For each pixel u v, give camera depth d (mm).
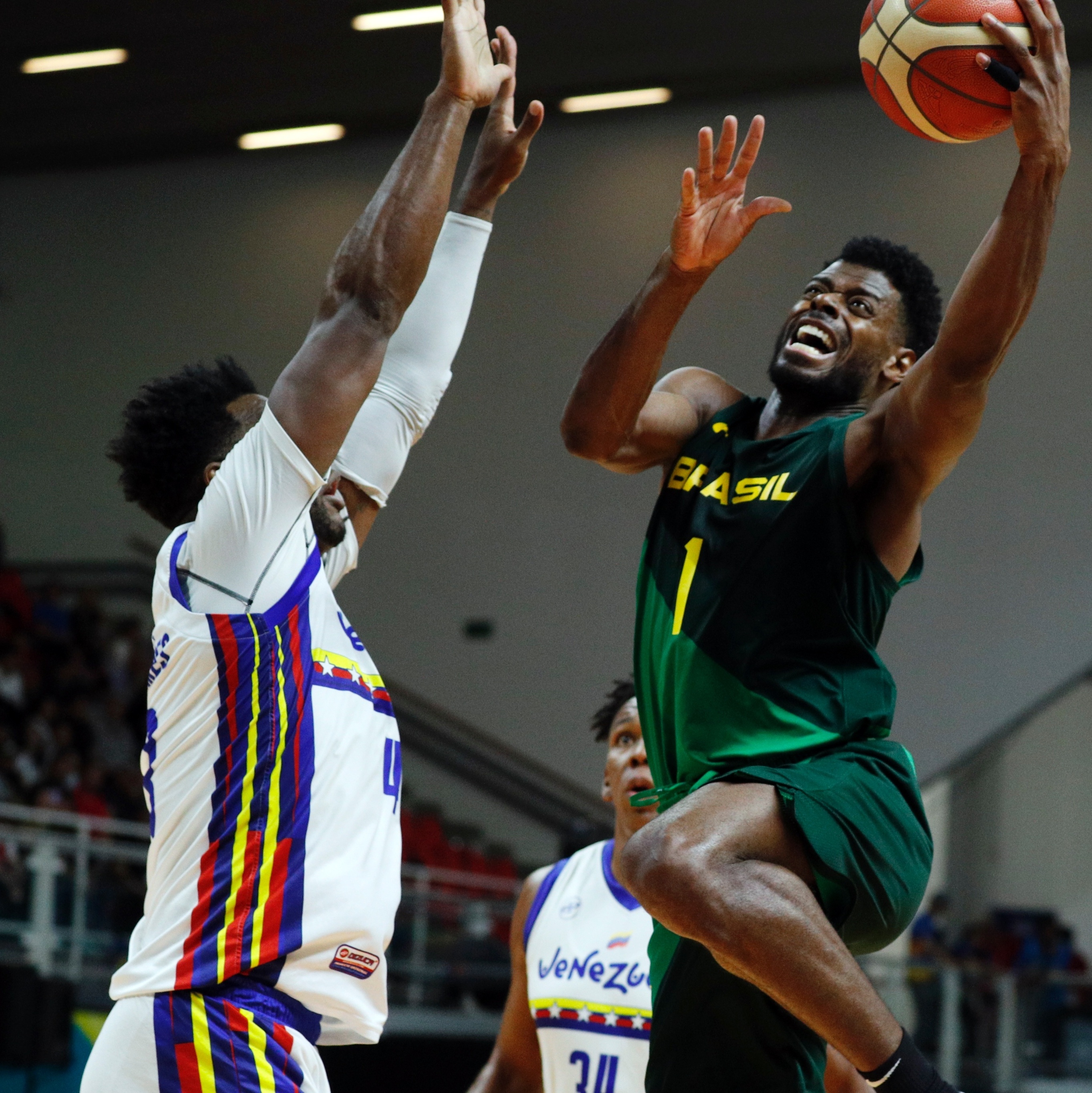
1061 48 1874
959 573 11000
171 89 12391
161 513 1978
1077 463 10766
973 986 9078
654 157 12227
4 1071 6141
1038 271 1830
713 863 1715
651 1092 2031
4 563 13422
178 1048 1644
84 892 7062
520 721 12039
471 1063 7152
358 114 12625
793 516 1996
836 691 1950
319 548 1991
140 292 13609
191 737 1740
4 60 12062
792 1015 1905
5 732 10031
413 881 9406
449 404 12617
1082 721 16312
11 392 13797
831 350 2154
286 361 13000
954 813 16266
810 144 11609
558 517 12188
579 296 12312
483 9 1997
